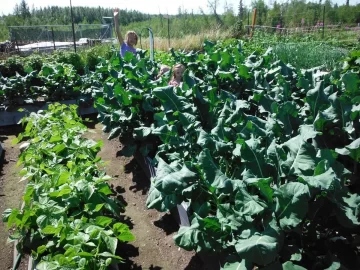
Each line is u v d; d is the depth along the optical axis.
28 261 3.31
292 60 11.59
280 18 27.72
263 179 2.36
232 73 5.73
